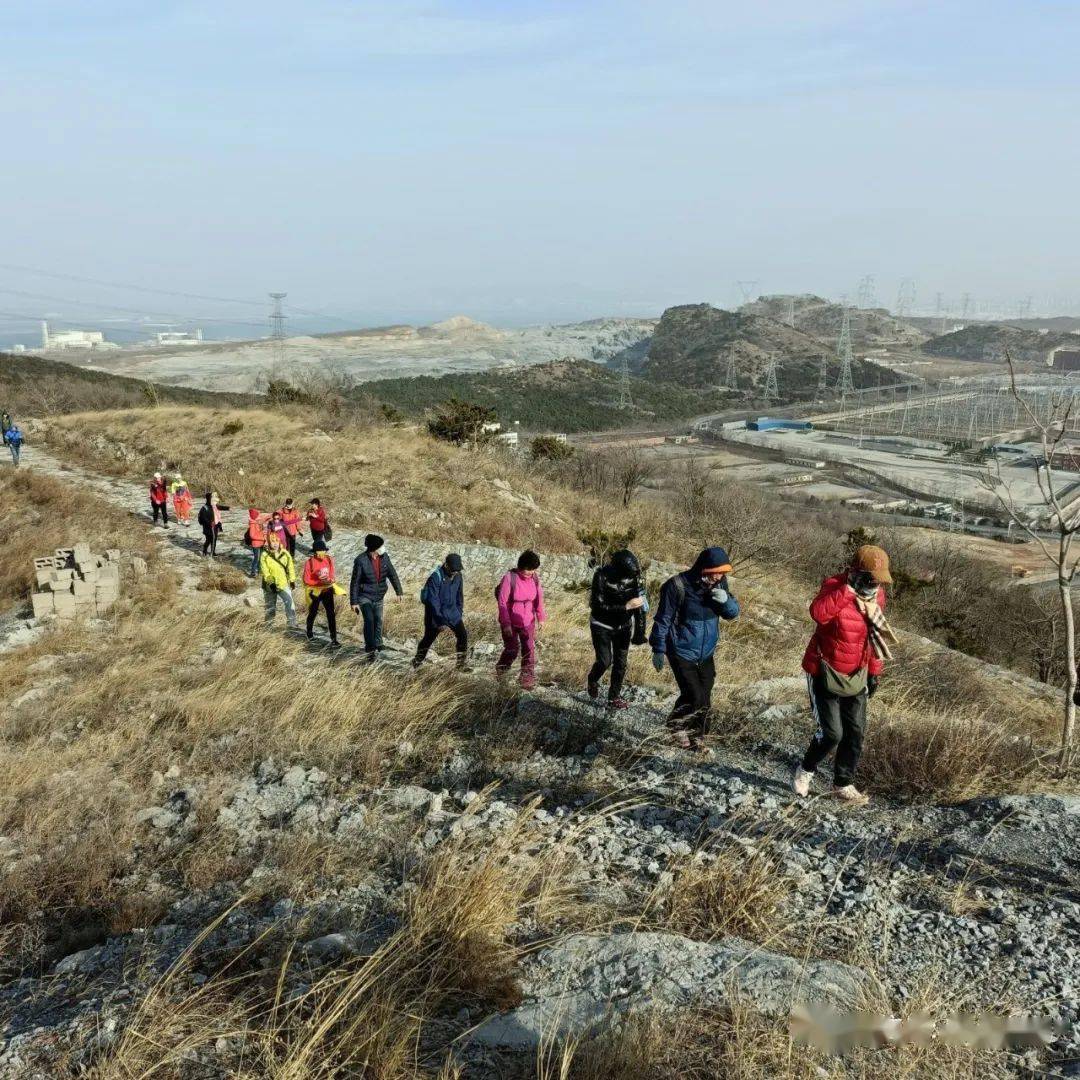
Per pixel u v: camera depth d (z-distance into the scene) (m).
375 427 34.09
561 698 7.68
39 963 4.05
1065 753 5.83
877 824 4.84
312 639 11.19
